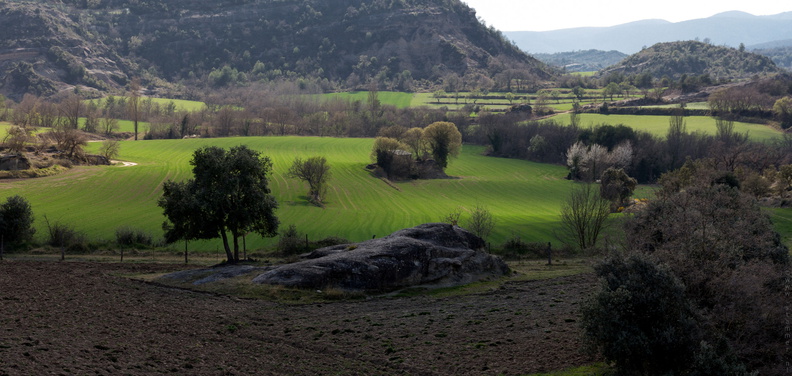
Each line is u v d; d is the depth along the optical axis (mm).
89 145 176125
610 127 166000
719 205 36031
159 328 28484
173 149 172500
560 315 32094
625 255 27109
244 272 42719
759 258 30359
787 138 161375
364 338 28469
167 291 37812
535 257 60000
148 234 68812
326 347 26859
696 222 29812
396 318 32625
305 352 26125
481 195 128750
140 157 158375
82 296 34281
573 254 61875
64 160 134750
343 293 38125
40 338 24469
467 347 26719
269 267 43969
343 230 86000
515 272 48500
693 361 21516
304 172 121812
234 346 26391
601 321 22297
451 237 47812
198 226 47188
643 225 36188
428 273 42969
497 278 45656
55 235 61000
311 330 29859
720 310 24781
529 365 24000
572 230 67688
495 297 38406
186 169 139000
